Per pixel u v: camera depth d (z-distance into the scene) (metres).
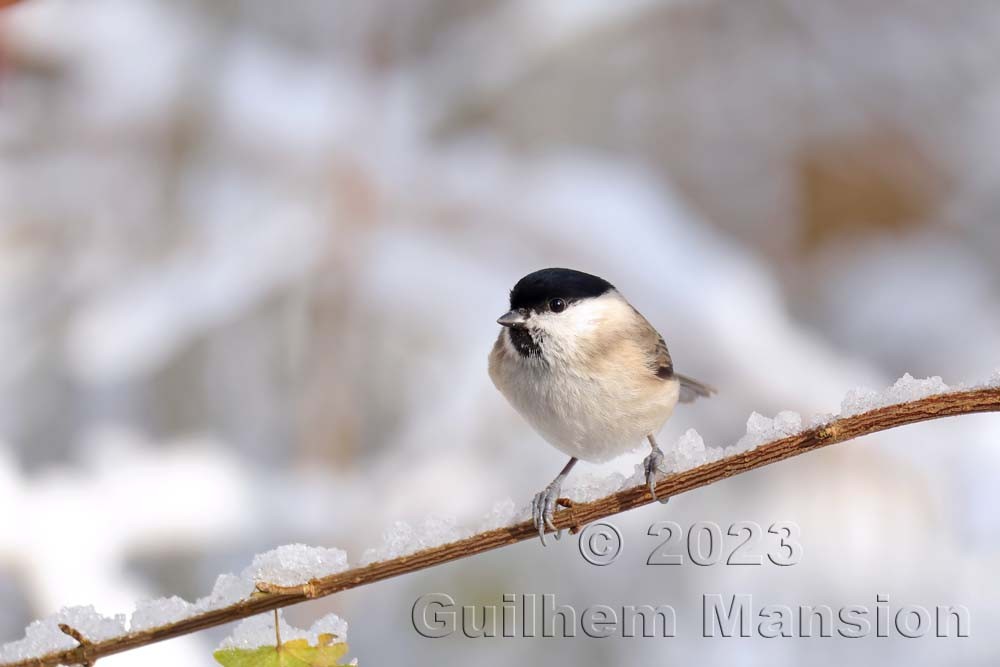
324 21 11.06
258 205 10.09
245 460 9.38
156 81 10.33
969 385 4.29
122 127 10.25
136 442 9.02
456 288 9.59
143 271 9.96
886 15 12.42
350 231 9.90
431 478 8.45
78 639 4.08
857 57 12.18
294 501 8.56
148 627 4.12
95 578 7.54
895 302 11.92
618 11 11.22
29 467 9.46
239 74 10.53
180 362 9.65
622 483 4.79
